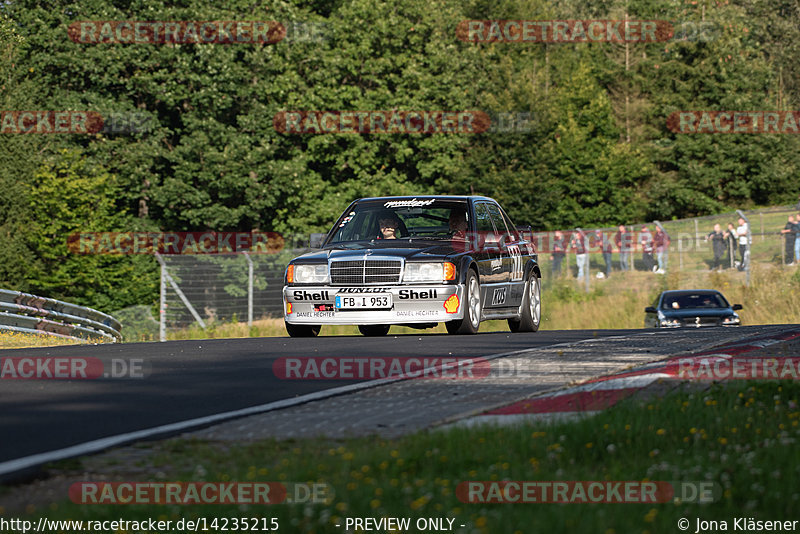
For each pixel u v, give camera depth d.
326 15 182.88
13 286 141.38
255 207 152.50
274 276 115.62
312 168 173.50
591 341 48.38
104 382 34.97
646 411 26.12
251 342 53.16
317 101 159.38
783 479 19.17
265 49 152.88
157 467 21.08
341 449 22.12
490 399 30.45
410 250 53.28
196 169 153.00
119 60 152.75
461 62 175.88
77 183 143.62
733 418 25.58
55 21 158.62
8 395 31.42
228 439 24.30
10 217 143.50
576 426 23.81
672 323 88.38
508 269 59.59
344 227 57.47
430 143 173.00
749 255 135.75
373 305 52.16
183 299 111.75
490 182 179.38
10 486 19.53
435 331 104.94
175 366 40.19
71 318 88.94
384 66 166.50
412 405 29.45
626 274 142.88
